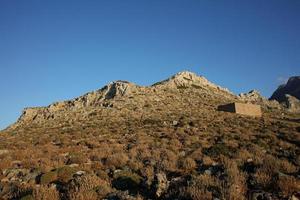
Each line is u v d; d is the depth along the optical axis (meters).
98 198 14.36
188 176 16.41
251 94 159.12
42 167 21.30
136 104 95.69
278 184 13.44
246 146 30.73
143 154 25.42
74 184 15.45
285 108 148.75
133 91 113.38
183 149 30.22
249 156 24.86
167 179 17.09
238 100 136.88
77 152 29.31
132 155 25.61
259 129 48.78
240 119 66.62
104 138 43.34
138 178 17.03
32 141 47.25
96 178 16.39
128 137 42.66
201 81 153.25
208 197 12.67
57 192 14.77
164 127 53.31
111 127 59.78
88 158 25.66
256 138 38.50
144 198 14.50
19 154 28.27
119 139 40.88
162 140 37.00
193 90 134.25
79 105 104.56
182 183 15.11
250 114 86.44
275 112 116.94
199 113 80.38
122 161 22.45
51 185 16.69
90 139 42.50
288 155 25.30
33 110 104.44
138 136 42.50
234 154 25.20
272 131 46.84
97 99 108.62
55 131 63.12
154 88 125.31
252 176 14.95
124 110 87.06
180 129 48.50
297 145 35.59
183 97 117.25
